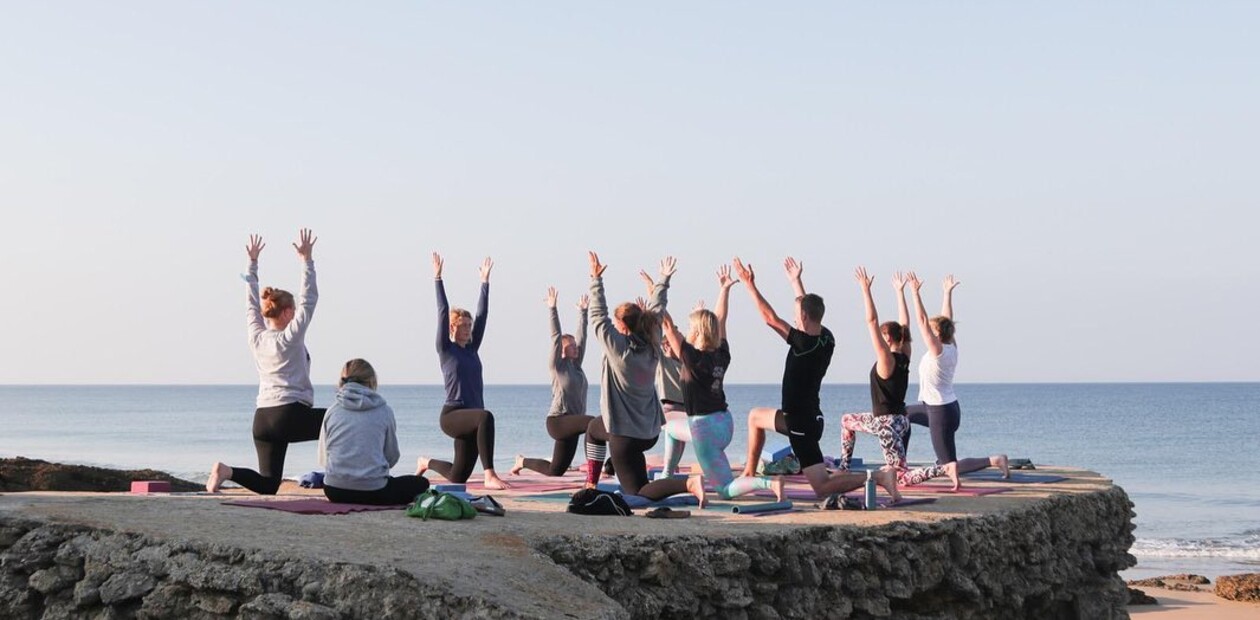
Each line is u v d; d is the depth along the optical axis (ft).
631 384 33.94
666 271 36.83
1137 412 410.93
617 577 25.27
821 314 34.42
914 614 30.83
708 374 34.47
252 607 21.35
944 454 42.91
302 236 34.27
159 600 22.66
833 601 28.50
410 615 20.59
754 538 27.43
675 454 39.96
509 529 26.25
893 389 40.42
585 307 45.91
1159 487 179.73
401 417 371.35
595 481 41.52
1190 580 93.56
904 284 43.27
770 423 37.88
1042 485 44.55
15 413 480.23
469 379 40.32
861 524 30.09
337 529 25.23
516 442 246.47
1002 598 33.40
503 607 20.49
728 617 26.37
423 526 26.18
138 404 635.25
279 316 34.19
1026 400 564.30
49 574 24.16
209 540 23.30
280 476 34.50
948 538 31.68
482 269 41.37
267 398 33.86
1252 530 131.64
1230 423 335.67
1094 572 40.57
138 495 31.17
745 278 34.55
